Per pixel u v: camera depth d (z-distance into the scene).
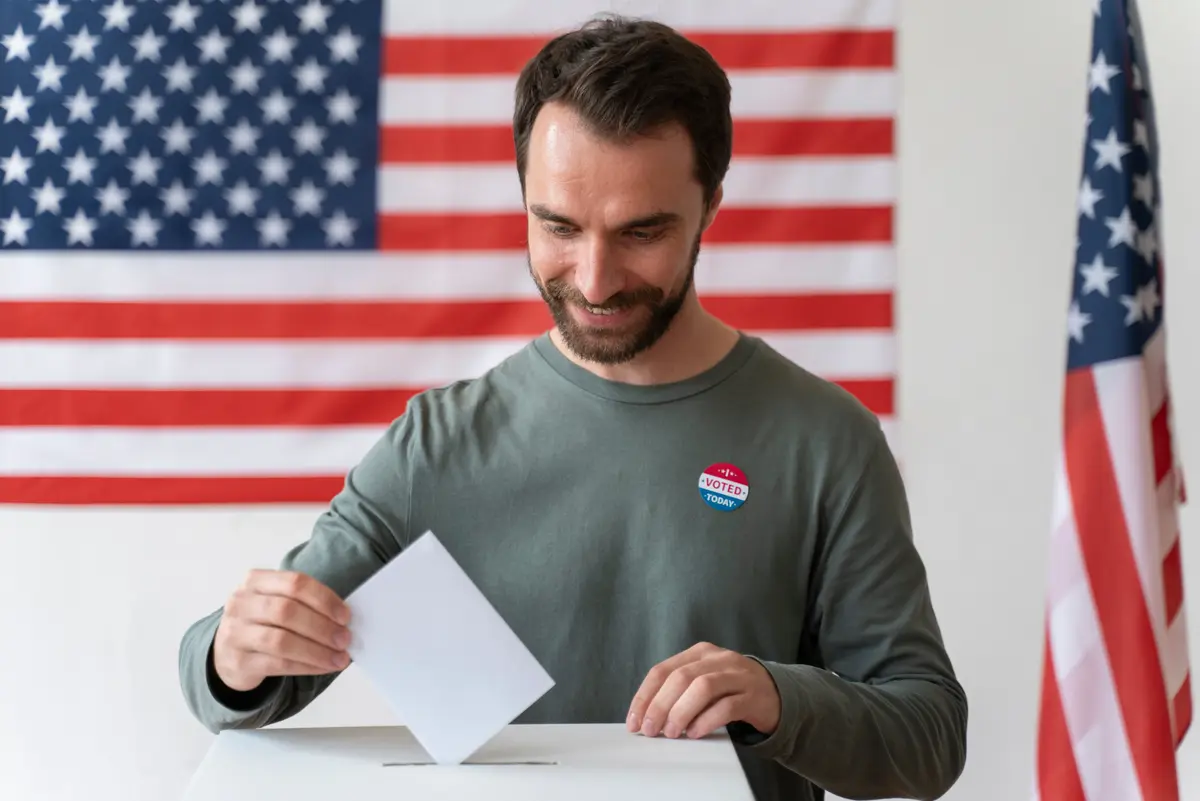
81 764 2.31
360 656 0.93
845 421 1.20
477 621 0.93
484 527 1.18
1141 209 1.78
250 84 2.30
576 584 1.16
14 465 2.31
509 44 2.29
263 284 2.30
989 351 2.30
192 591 2.32
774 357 1.26
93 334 2.30
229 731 0.99
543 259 1.10
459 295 2.30
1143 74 1.84
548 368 1.23
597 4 2.28
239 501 2.31
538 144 1.07
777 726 0.95
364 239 2.30
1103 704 1.67
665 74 1.05
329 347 2.30
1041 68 2.29
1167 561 1.78
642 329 1.11
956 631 2.31
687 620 1.14
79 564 2.32
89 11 2.31
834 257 2.27
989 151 2.30
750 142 2.27
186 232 2.30
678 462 1.18
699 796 0.83
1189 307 2.24
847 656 1.17
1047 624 1.74
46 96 2.31
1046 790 1.69
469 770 0.89
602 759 0.91
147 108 2.30
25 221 2.30
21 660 2.32
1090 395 1.73
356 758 0.92
